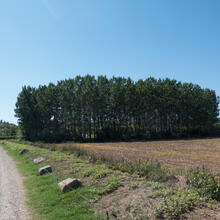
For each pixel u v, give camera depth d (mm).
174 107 63281
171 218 4473
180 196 5395
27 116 57094
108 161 11031
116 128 61438
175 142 44031
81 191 7332
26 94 58594
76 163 11836
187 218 4383
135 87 61844
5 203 7250
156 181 7156
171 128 66625
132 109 60531
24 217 5977
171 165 14672
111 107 59656
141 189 6441
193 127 66438
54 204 6730
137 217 4789
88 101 59156
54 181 9562
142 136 62281
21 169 14078
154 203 5250
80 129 60656
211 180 5910
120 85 60094
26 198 7766
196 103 64938
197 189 5785
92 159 12133
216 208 4758
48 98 58469
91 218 5289
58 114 60156
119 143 45656
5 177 11680
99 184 7676
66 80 61344
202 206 4887
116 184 7203
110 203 6012
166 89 61906
